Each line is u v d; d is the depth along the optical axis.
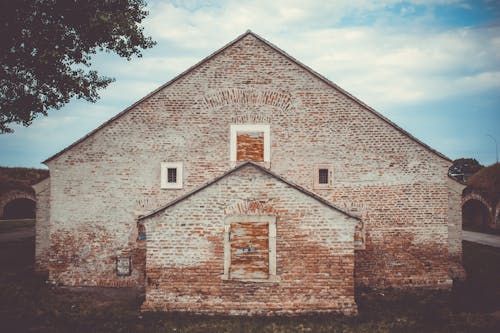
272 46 14.89
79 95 15.22
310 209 11.54
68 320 10.87
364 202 14.66
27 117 14.90
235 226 11.58
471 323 10.86
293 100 14.87
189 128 14.88
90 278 14.66
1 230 29.23
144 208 14.77
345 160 14.76
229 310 11.31
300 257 11.47
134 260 14.66
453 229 15.42
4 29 12.64
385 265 14.52
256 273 11.44
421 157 14.70
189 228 11.62
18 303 12.27
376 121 14.78
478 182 37.34
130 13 14.76
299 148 14.79
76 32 14.06
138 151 14.90
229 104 14.89
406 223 14.62
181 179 14.78
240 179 11.65
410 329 10.32
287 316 11.23
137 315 11.27
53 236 14.78
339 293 11.38
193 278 11.51
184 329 10.14
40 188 15.88
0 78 13.72
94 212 14.82
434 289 14.36
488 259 19.67
